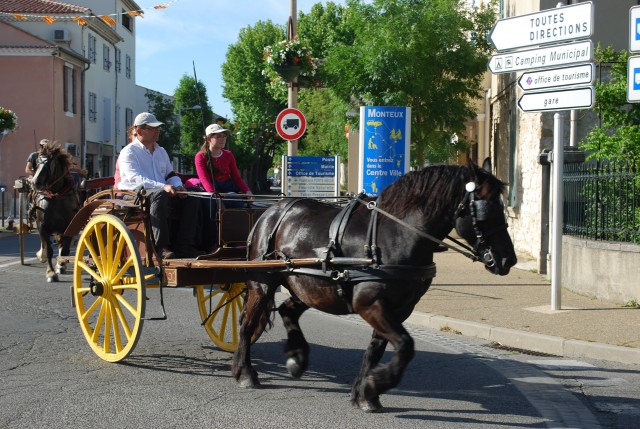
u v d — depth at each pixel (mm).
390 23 20094
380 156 15281
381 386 6180
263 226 7430
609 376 7836
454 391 7195
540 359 8680
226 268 7582
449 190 6270
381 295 6277
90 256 8789
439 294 12586
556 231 11055
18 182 15984
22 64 38719
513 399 6934
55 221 13852
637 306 11375
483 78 22000
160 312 11062
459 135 22047
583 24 10445
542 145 16266
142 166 8812
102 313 8266
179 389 7074
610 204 12523
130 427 5930
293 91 16391
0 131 29031
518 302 11812
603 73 15562
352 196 7840
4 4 41375
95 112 45281
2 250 20016
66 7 42125
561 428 6102
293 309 7707
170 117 45969
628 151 12570
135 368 7855
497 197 6211
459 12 21281
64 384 7176
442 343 9477
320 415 6332
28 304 11414
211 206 8297
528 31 11172
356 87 20688
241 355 7266
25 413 6246
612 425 6215
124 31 51719
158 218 7898
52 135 38844
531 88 11266
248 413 6348
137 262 7648
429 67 20359
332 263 6531
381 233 6418
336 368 8039
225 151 9188
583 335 9305
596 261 12234
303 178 15320
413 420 6246
